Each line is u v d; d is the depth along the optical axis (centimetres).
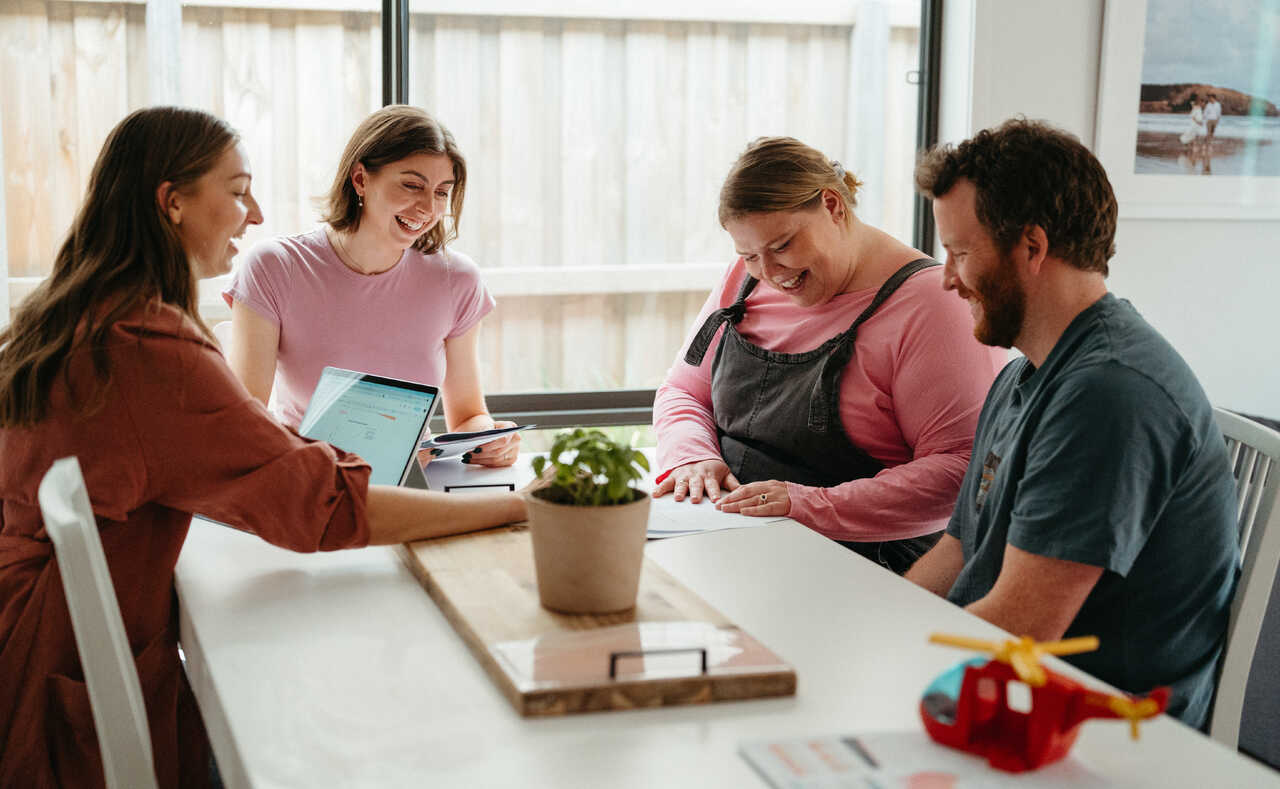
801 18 306
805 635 113
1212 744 90
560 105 298
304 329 220
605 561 109
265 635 112
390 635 112
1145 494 125
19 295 266
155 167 144
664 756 86
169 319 135
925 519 179
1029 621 128
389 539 135
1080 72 294
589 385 313
